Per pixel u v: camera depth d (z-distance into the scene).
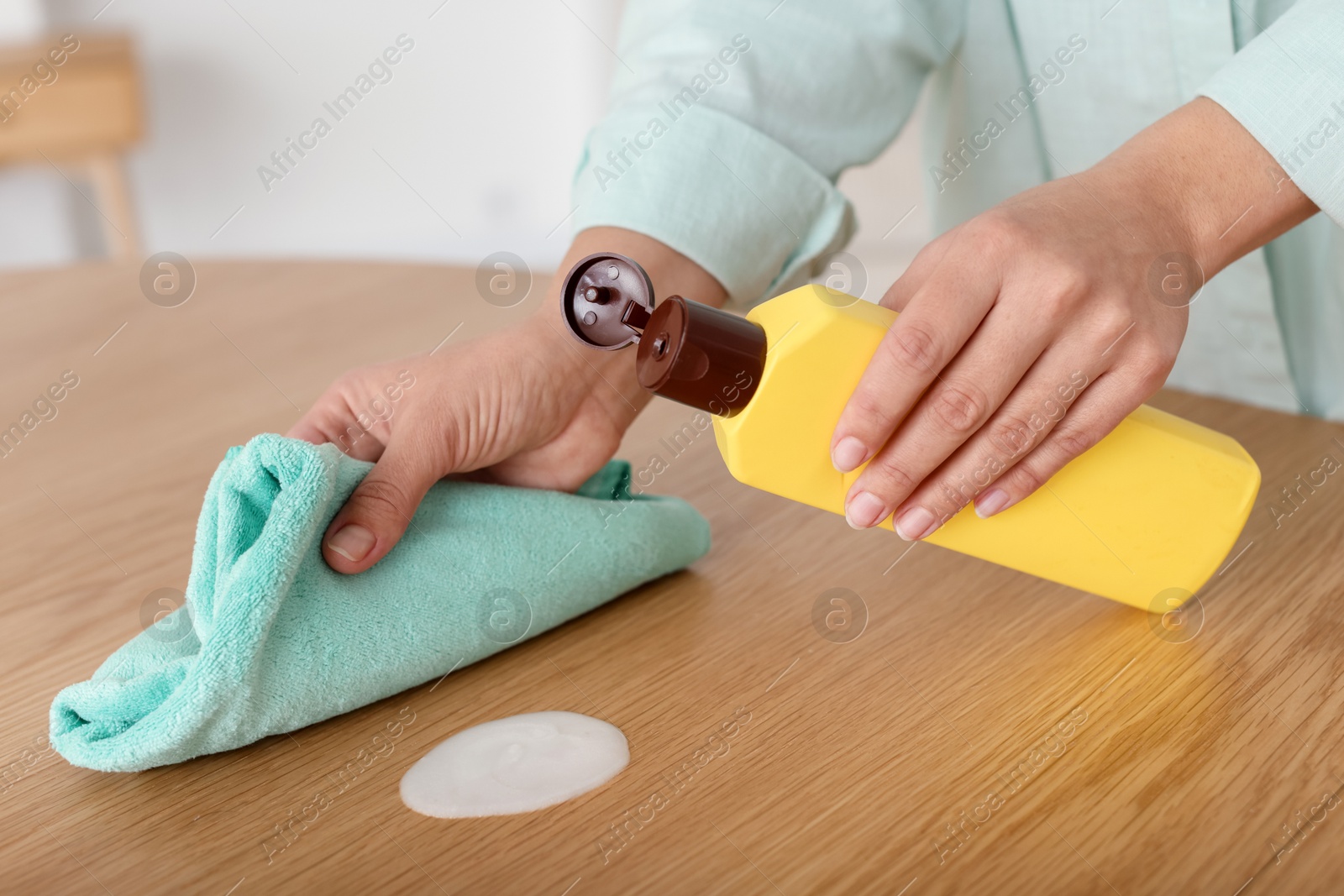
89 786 0.58
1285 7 0.74
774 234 0.74
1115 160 0.62
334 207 3.12
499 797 0.56
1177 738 0.58
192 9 2.82
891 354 0.57
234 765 0.58
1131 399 0.60
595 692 0.62
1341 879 0.52
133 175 2.89
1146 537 0.63
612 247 0.71
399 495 0.61
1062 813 0.55
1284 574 0.68
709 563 0.71
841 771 0.57
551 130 3.31
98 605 0.68
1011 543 0.63
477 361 0.65
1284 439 0.80
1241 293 0.83
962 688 0.62
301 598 0.59
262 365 0.92
